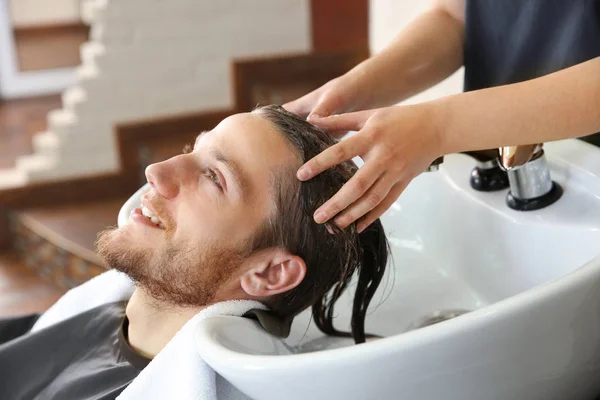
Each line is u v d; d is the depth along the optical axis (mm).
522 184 958
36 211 2859
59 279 2641
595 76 825
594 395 854
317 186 899
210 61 3037
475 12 1076
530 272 968
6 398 1071
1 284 2656
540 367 723
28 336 1090
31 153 3537
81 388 1013
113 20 2891
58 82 4484
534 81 842
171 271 932
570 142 1027
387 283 1083
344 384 658
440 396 695
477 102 840
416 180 1102
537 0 992
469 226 1039
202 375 813
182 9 2938
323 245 921
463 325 646
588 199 941
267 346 858
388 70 1099
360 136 807
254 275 930
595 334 750
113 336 1062
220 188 912
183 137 3010
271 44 3072
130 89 2988
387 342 639
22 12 4316
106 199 2980
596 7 935
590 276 699
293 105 1084
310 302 986
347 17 2992
